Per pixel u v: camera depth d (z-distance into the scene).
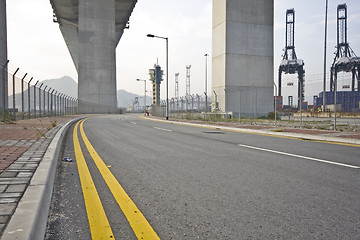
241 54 34.94
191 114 28.84
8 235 1.87
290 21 91.25
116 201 3.22
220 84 35.25
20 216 2.21
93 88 65.44
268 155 6.41
